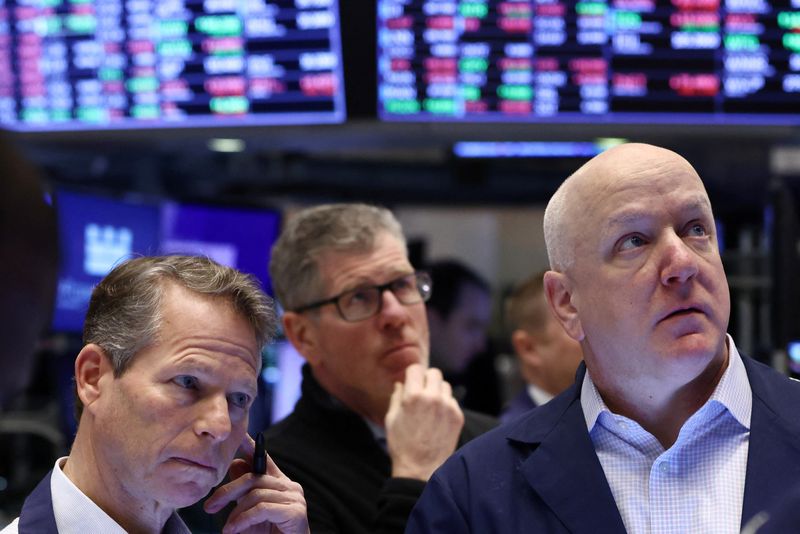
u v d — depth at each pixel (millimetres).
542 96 2609
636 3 2576
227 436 1300
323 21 2562
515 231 5336
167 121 2697
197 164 3500
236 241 3236
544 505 1386
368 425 2006
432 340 3461
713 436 1377
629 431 1397
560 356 2619
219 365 1316
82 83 2719
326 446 1962
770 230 2285
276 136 2689
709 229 1395
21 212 628
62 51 2713
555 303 1487
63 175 3383
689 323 1325
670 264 1328
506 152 3250
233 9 2613
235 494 1487
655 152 1416
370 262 2012
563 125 2621
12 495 2773
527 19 2588
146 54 2678
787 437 1337
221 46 2637
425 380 1923
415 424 1840
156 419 1287
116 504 1325
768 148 2945
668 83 2596
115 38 2686
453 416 1859
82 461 1351
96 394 1332
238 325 1354
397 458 1827
